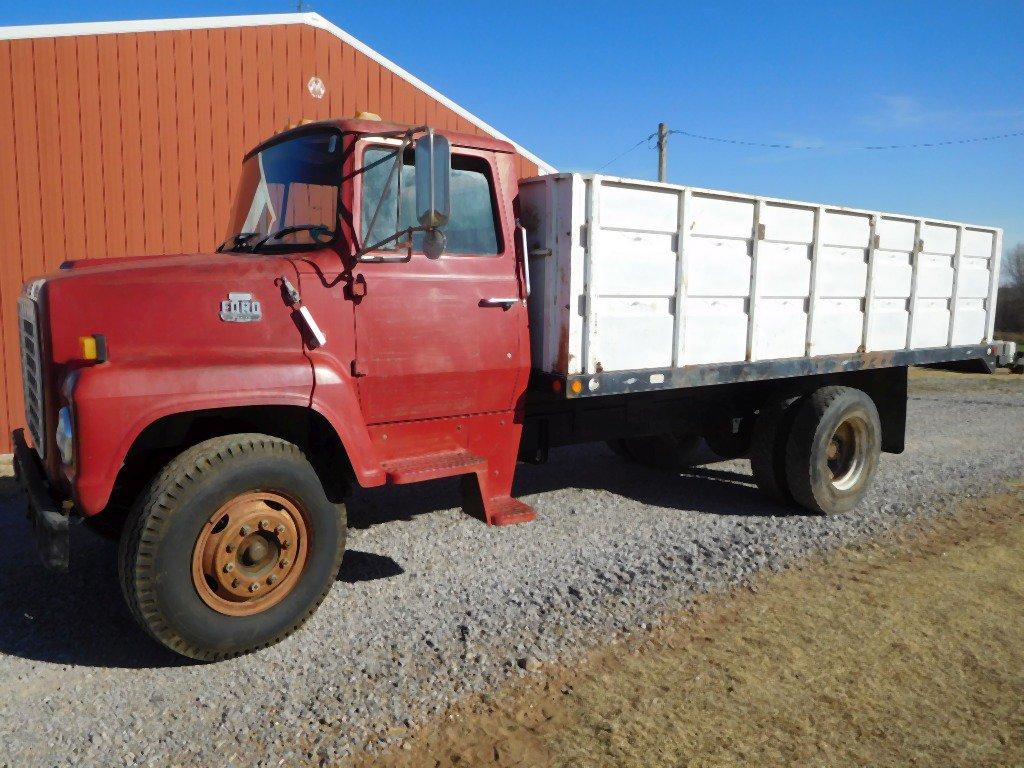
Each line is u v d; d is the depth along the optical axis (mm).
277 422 3924
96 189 8195
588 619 3986
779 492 6027
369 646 3680
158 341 3473
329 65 9492
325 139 4055
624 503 6176
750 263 5348
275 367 3627
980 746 2988
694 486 6777
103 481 3229
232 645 3488
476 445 4500
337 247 3920
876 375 6758
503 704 3195
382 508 5906
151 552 3248
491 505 4457
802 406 5852
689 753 2883
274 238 4211
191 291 3539
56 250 8070
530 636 3787
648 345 4852
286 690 3289
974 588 4512
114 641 3748
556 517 5750
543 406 5086
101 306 3416
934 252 6660
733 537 5320
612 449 7570
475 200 4336
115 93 8195
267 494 3551
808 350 5828
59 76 7914
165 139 8492
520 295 4473
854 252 6051
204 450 3418
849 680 3447
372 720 3066
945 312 6926
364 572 4605
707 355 5199
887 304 6391
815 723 3107
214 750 2877
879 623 4016
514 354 4473
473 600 4207
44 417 3508
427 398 4227
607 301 4621
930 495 6492
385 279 4000
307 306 3793
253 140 9016
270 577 3574
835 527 5590
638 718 3107
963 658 3678
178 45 8469
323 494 3721
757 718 3129
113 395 3232
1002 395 13938
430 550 4992
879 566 4828
